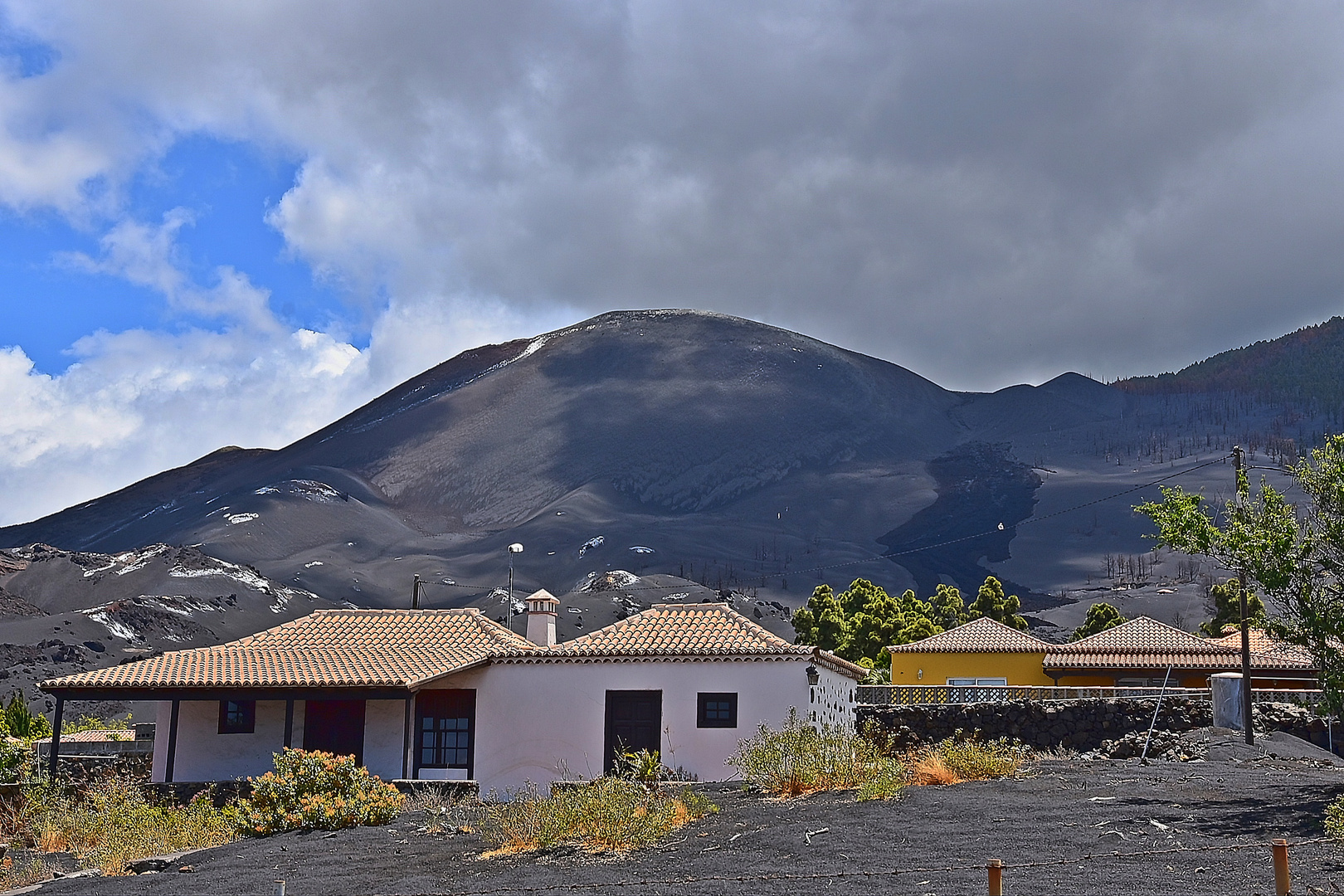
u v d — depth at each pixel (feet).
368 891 46.68
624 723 95.25
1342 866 39.40
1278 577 55.98
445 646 106.32
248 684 93.40
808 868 44.34
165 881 52.29
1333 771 67.87
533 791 73.15
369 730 98.73
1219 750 82.07
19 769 93.45
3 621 456.86
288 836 64.13
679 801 59.72
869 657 230.27
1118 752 90.94
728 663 94.17
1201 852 42.47
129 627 480.23
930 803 56.29
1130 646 147.95
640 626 103.60
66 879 56.29
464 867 50.29
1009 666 150.92
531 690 96.99
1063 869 40.96
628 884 44.32
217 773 98.68
